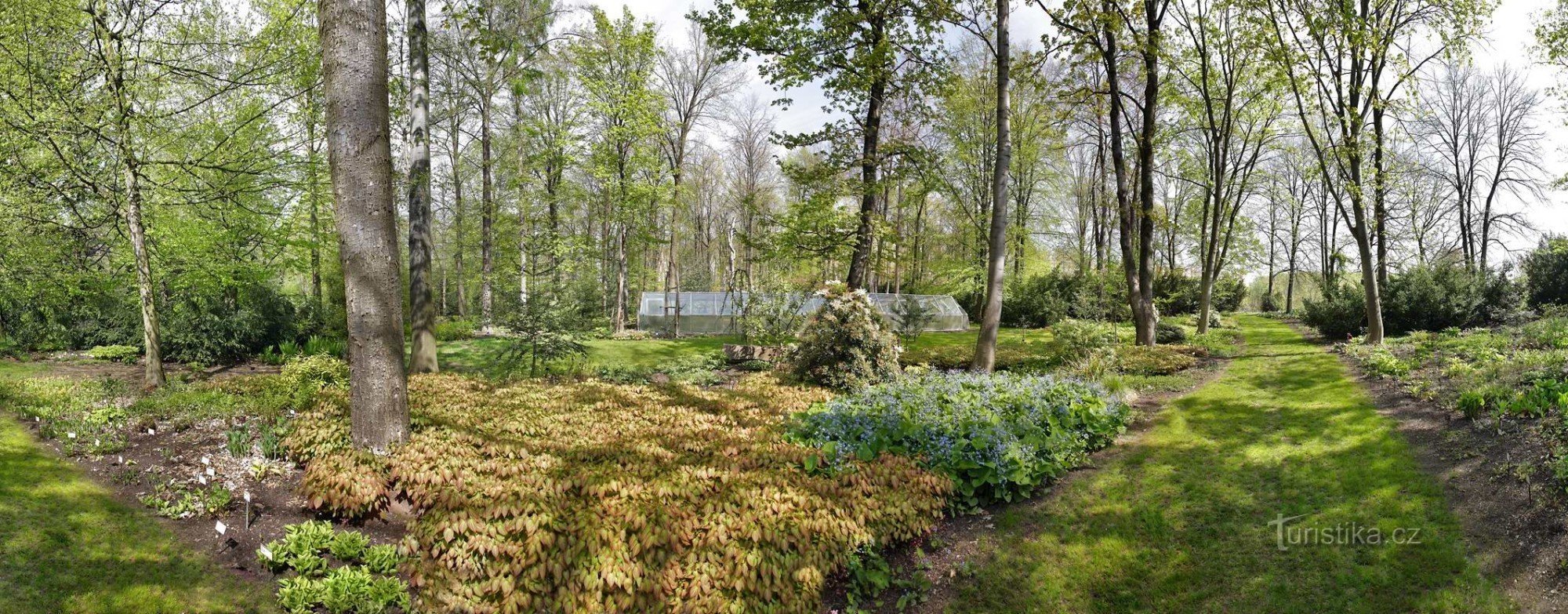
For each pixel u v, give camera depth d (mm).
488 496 4949
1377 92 14750
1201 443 7574
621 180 24484
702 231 39875
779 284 17469
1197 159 26562
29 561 4465
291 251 17844
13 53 10062
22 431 7449
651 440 6805
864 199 15336
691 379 13125
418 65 12656
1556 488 4988
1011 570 5242
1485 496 5273
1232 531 5465
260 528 5293
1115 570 5137
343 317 19359
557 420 7727
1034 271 33062
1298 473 6387
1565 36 14688
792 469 5945
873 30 14133
